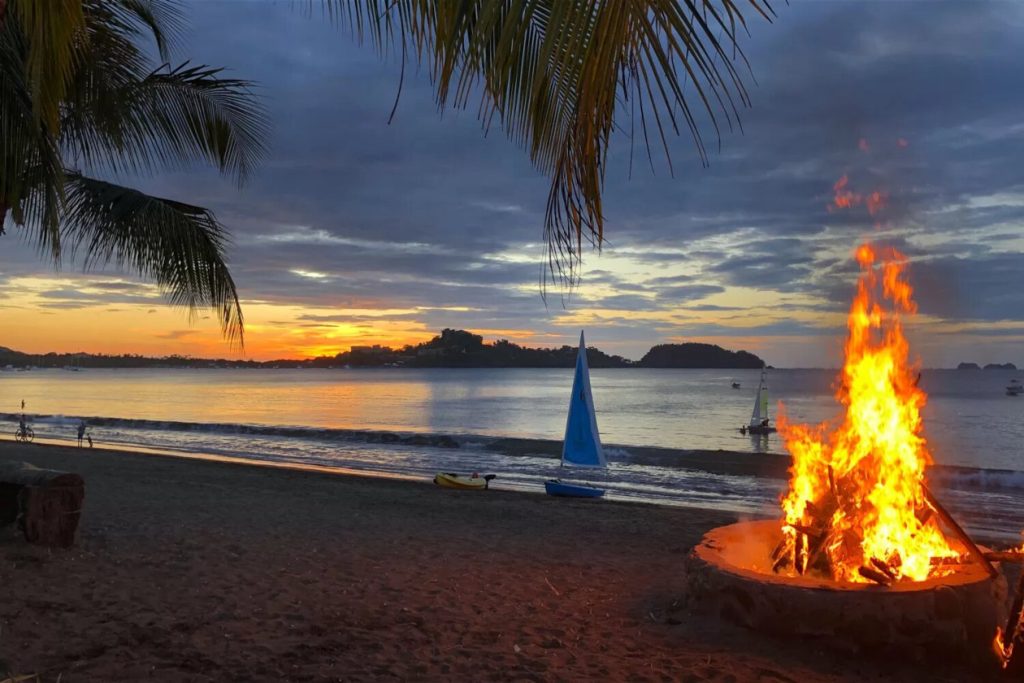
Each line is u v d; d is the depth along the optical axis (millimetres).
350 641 5207
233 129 8648
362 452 29703
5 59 4980
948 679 4352
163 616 5578
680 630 5277
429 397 113750
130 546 8094
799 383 178375
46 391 138750
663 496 19641
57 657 4582
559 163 1843
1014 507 18031
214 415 68250
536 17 2141
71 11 3135
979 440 45344
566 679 4500
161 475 17797
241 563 7621
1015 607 4379
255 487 15812
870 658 4605
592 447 24047
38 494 7367
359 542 9172
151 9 7988
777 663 4570
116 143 7730
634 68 1506
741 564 6137
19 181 5656
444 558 8297
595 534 10594
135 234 8156
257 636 5230
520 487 20969
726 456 26812
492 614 5984
